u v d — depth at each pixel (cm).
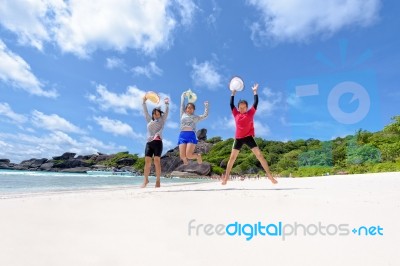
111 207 337
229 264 165
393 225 248
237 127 636
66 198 427
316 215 283
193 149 659
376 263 168
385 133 2650
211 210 310
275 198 397
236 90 626
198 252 185
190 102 669
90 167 8250
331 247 195
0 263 166
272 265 164
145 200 388
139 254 181
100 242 205
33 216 290
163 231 232
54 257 175
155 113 714
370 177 899
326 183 668
